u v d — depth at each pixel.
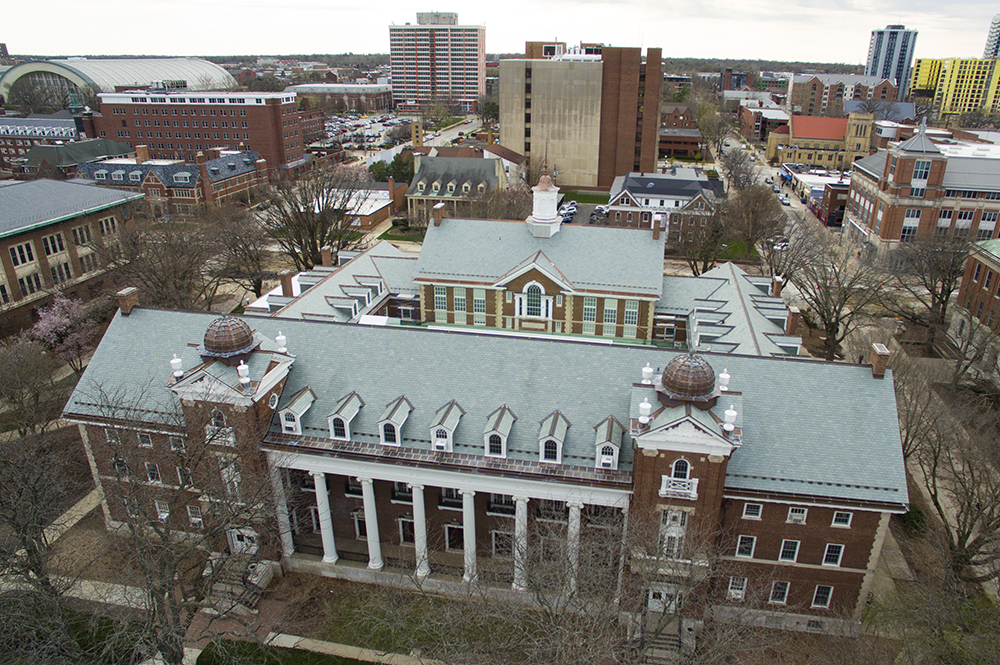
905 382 59.41
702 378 40.19
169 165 149.25
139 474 46.03
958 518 46.94
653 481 41.16
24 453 45.81
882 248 117.75
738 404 41.91
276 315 65.06
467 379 47.94
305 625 45.62
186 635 45.19
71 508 56.16
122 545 50.75
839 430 43.47
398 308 82.94
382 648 44.00
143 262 83.50
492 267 77.62
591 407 45.84
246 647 43.94
